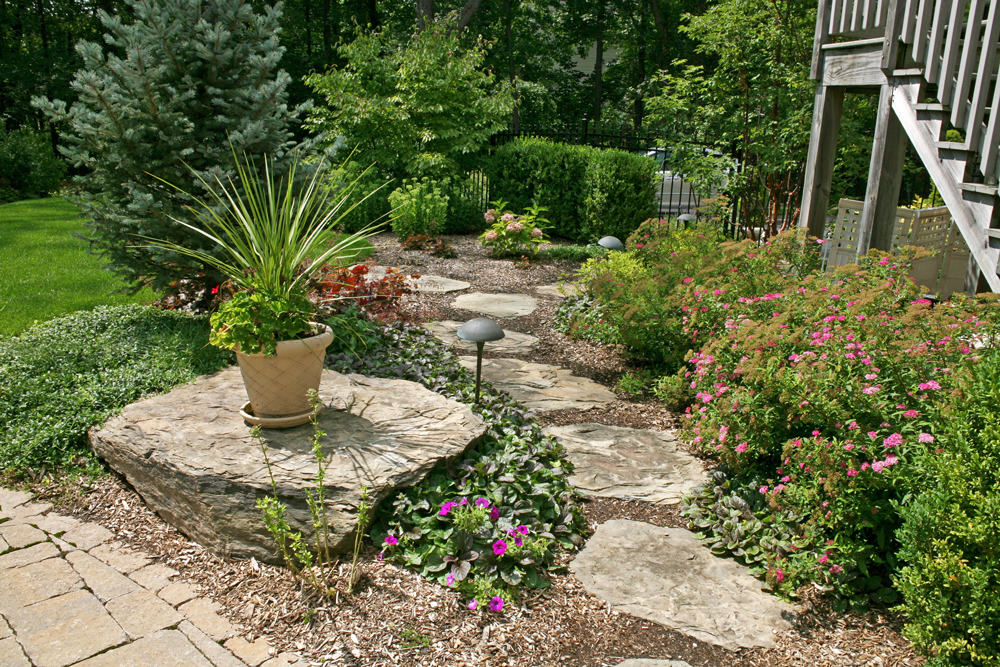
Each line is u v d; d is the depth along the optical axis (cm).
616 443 420
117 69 438
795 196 966
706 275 495
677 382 473
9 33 2161
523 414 423
